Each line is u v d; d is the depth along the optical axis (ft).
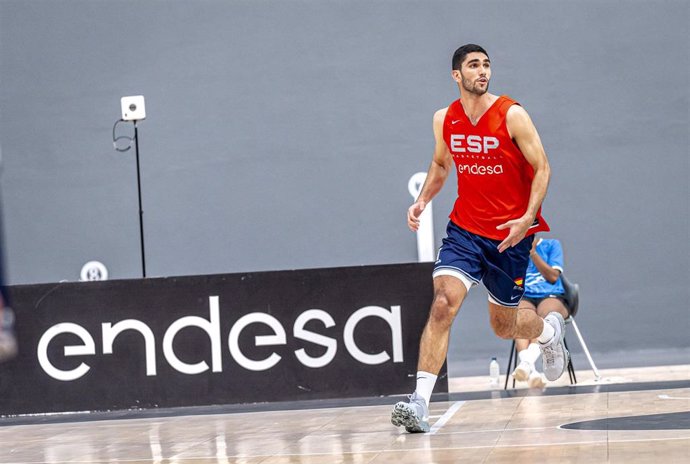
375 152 74.64
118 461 29.40
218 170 75.82
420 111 74.38
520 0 73.46
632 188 72.02
